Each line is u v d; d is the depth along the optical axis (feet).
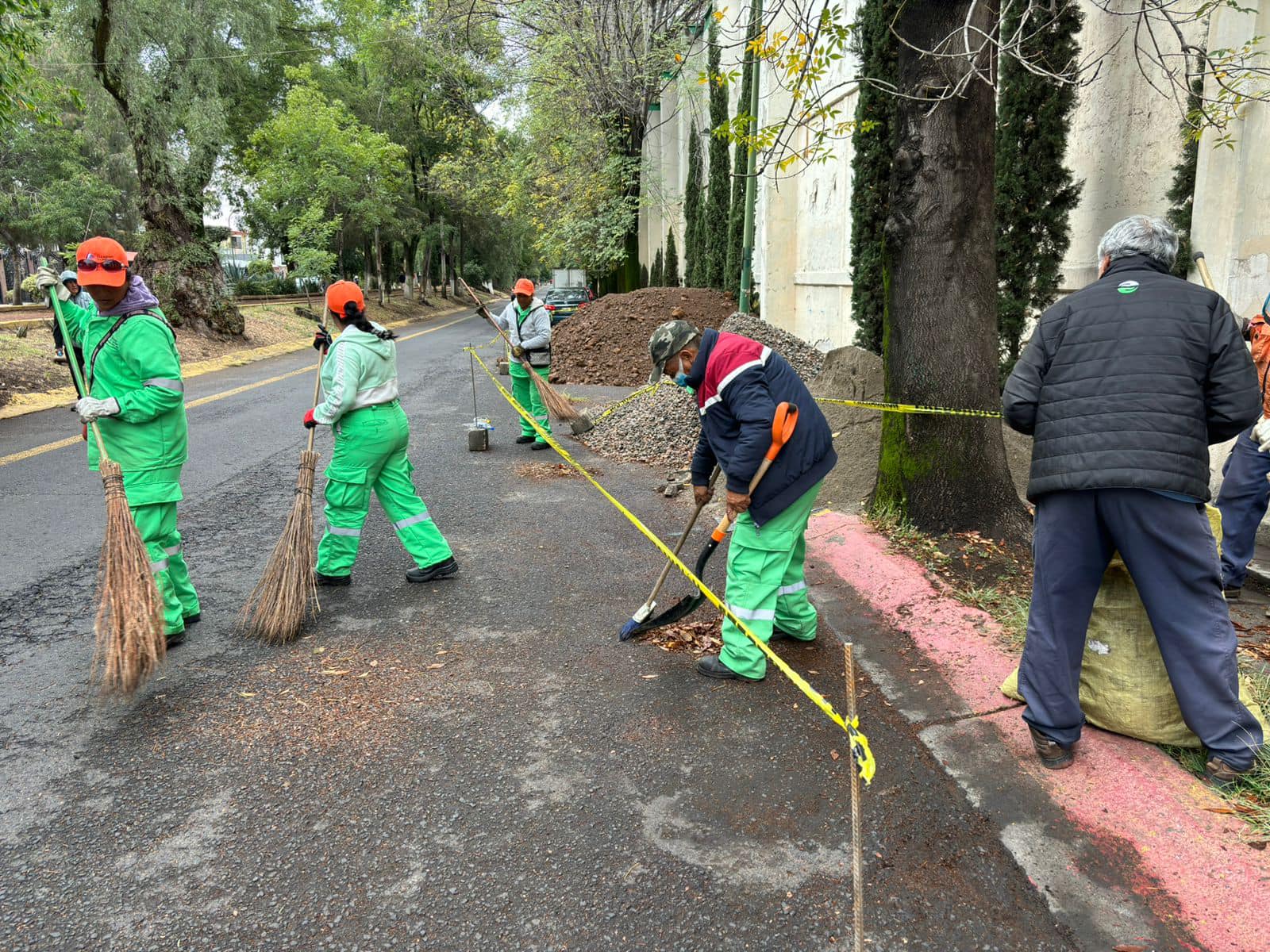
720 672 12.59
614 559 18.26
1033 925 7.72
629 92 64.34
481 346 77.00
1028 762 10.07
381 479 16.46
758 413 11.19
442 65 94.07
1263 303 17.42
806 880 8.34
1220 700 9.20
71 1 58.49
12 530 19.99
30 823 9.25
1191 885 7.95
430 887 8.29
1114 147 22.25
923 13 16.06
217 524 21.04
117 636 11.08
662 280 98.37
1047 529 9.66
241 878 8.41
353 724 11.35
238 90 73.36
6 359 45.83
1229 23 18.08
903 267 17.02
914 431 17.33
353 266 156.76
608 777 10.09
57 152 113.09
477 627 14.60
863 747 6.65
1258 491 14.56
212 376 54.34
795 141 49.49
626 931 7.70
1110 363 9.21
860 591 15.56
